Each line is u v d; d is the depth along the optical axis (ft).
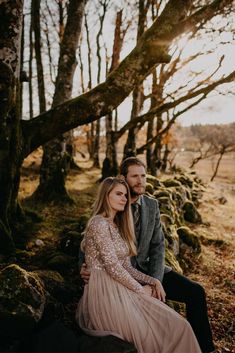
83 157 102.32
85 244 10.45
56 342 8.39
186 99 21.25
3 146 15.96
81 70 75.61
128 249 11.11
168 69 34.47
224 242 27.09
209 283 19.15
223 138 105.40
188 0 16.34
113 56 38.50
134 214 12.00
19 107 16.38
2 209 16.79
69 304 12.00
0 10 14.24
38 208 24.98
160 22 16.48
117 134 24.52
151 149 52.03
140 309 9.72
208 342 11.21
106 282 9.79
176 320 9.71
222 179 117.80
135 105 35.58
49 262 14.92
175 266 17.17
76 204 27.71
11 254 15.61
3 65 14.49
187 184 46.55
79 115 17.06
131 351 8.62
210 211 40.75
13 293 8.86
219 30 22.79
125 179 11.96
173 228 21.93
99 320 9.45
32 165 46.57
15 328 8.57
